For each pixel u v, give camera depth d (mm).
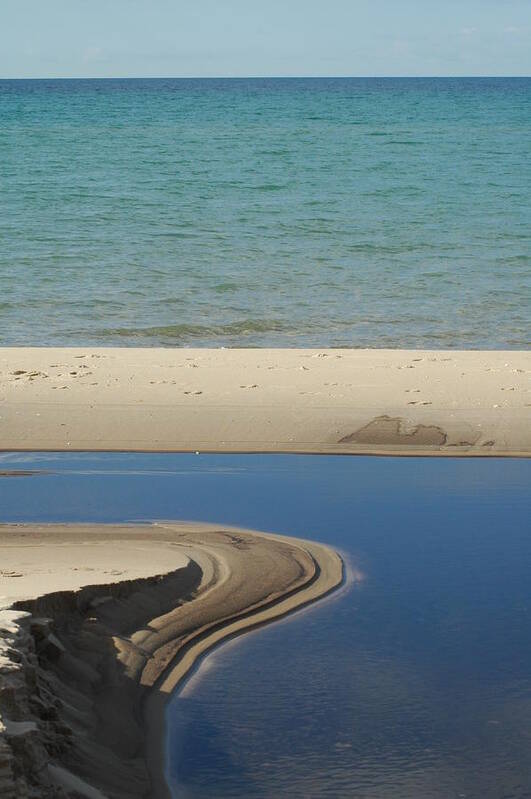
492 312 27781
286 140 66312
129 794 6961
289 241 36500
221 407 16953
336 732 7945
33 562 10297
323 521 12633
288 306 28062
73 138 66500
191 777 7355
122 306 27672
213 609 9867
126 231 37438
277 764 7535
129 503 13172
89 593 9125
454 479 14438
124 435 16031
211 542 11602
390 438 16016
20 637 7223
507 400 17484
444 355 21250
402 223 39906
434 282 31234
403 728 8008
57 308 27250
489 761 7566
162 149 60188
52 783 6246
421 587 10680
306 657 9148
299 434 16125
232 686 8648
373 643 9422
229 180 49000
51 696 7363
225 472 14672
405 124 82125
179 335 24969
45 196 43844
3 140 64750
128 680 8375
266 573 10773
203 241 36062
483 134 73312
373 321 26594
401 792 7191
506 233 38500
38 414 16609
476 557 11516
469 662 9062
